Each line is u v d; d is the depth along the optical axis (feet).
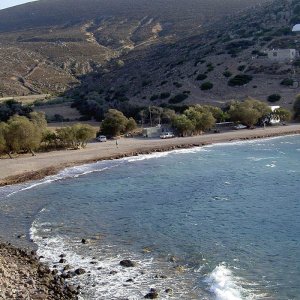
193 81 503.20
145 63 651.25
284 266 109.29
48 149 306.76
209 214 151.74
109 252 120.88
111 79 638.12
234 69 501.97
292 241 125.08
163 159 261.65
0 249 122.21
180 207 160.97
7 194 190.08
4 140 278.05
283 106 419.95
